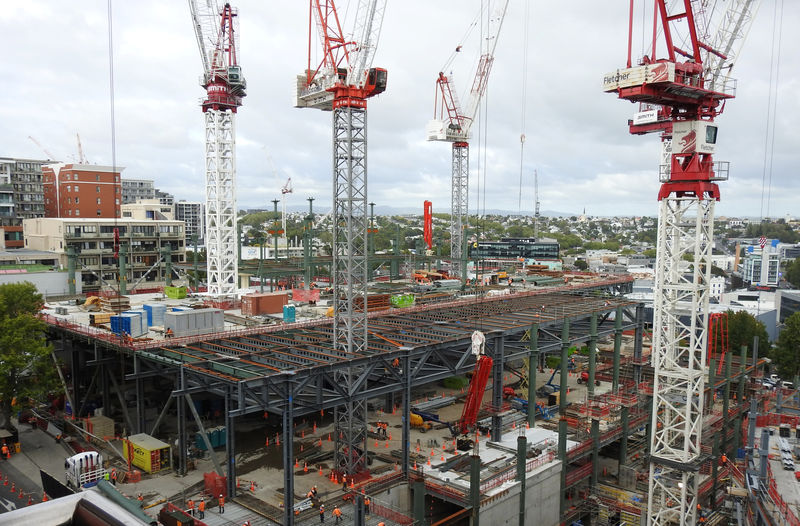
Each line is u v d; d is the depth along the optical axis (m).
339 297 64.19
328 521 48.84
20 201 178.38
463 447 65.69
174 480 56.06
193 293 120.12
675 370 54.88
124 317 68.25
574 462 68.38
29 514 9.94
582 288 128.25
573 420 76.62
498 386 69.88
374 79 58.19
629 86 49.19
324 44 60.31
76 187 175.12
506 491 53.38
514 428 73.12
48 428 69.75
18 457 61.12
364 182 60.16
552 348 78.19
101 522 9.69
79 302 98.62
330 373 56.84
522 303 100.12
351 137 58.75
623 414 71.12
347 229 59.88
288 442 48.88
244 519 48.22
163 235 159.12
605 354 120.56
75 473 51.34
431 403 79.81
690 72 49.09
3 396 61.53
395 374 59.81
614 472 72.88
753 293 187.12
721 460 72.88
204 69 104.06
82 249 144.25
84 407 72.94
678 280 54.56
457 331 72.06
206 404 76.25
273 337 70.44
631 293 159.00
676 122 52.28
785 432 78.19
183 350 63.16
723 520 63.72
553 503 59.81
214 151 106.75
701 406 54.53
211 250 108.62
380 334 70.56
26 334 65.00
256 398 49.53
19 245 167.88
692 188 51.88
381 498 52.62
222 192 107.06
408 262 163.50
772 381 105.31
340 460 59.53
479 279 150.88
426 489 54.31
